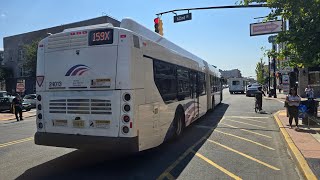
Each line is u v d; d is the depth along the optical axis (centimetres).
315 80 3775
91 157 829
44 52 773
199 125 1447
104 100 698
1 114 2664
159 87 835
